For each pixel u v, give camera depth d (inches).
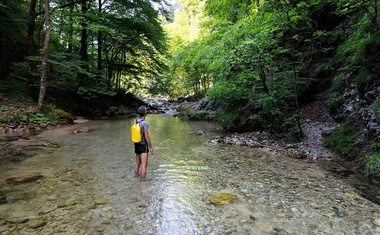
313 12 458.9
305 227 136.6
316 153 291.4
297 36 356.5
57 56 581.3
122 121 647.8
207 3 661.9
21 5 743.1
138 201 170.1
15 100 548.4
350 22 397.7
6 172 225.0
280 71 423.2
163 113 928.9
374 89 262.8
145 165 220.4
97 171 233.8
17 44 779.4
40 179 209.6
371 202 166.4
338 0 341.1
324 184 200.5
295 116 346.6
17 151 304.7
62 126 528.1
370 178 209.2
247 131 447.2
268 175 225.0
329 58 421.1
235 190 190.1
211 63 494.3
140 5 818.8
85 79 749.3
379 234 129.3
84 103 776.9
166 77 1382.9
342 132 294.0
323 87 408.5
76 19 625.9
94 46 976.3
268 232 132.0
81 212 152.0
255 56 373.1
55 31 852.6
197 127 553.9
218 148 339.0
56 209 155.3
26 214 147.9
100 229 133.3
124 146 343.6
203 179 215.6
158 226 137.8
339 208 158.6
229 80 445.1
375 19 286.7
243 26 425.7
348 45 358.6
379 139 225.6
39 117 505.4
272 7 358.9
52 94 693.9
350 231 132.4
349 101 321.7
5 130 429.4
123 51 998.4
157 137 425.1
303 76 435.8
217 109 741.9
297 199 172.9
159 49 936.3
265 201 170.1
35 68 623.8
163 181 210.2
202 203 168.1
